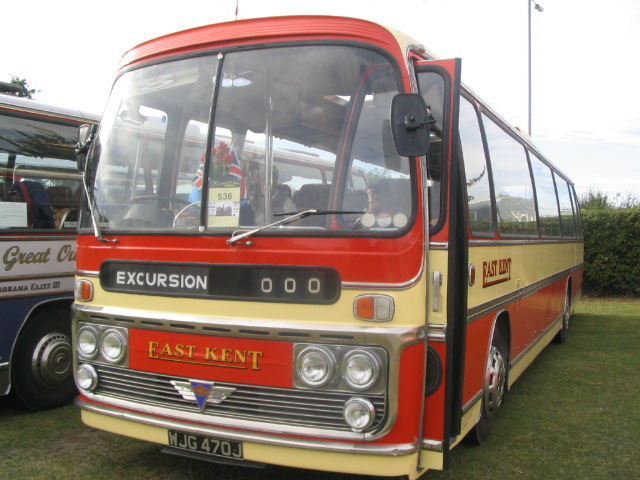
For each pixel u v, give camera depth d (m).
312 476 4.49
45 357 5.97
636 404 6.59
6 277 5.59
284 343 3.59
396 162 3.62
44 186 6.05
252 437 3.59
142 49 4.52
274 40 3.96
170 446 3.94
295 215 3.58
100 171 4.46
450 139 3.69
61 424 5.57
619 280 18.38
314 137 3.79
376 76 3.74
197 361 3.82
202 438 3.76
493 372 5.19
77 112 6.46
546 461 4.91
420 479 4.49
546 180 8.45
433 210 3.68
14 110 5.85
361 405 3.42
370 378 3.44
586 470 4.74
